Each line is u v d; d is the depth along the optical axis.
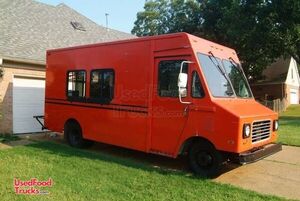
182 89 7.67
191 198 6.24
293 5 24.42
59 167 8.12
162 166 8.70
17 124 13.84
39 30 16.47
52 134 13.64
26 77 14.09
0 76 13.02
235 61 9.10
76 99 10.61
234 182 7.49
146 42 8.64
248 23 26.98
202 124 7.55
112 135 9.47
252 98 9.08
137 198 6.16
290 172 8.36
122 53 9.22
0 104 13.07
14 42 14.26
